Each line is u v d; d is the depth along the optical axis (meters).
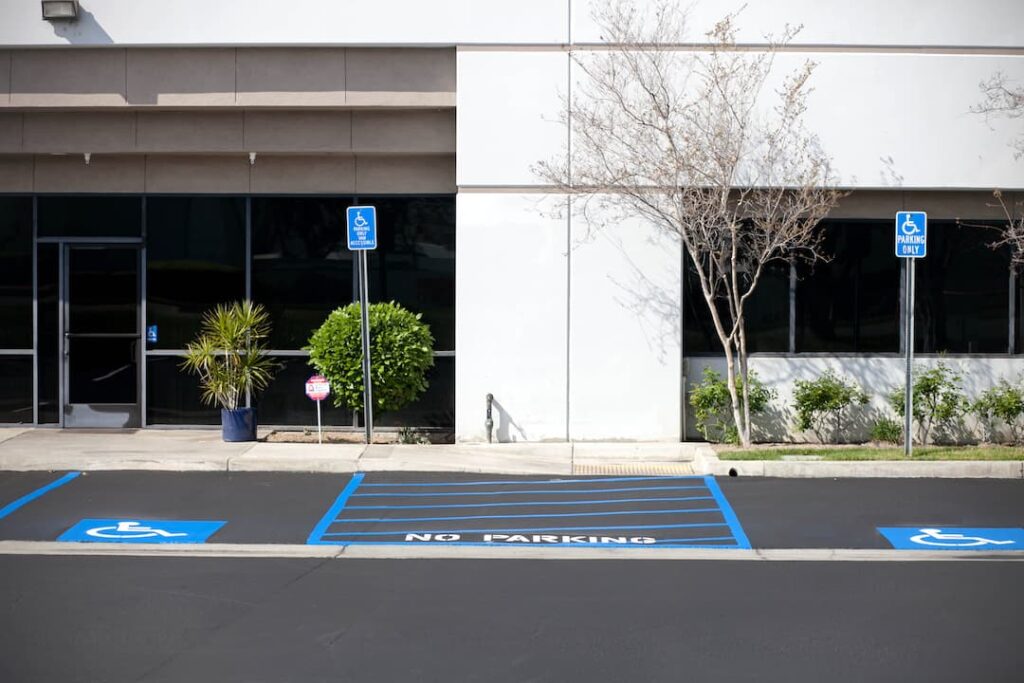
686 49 14.61
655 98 14.06
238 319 14.93
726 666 6.61
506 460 13.65
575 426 14.93
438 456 13.77
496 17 14.80
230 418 14.70
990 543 9.96
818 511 11.20
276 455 13.59
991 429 15.24
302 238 16.05
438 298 16.03
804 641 7.11
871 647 6.97
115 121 15.68
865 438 15.28
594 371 14.89
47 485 12.35
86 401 16.20
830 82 14.75
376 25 14.91
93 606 7.92
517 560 9.45
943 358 15.41
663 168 13.92
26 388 16.20
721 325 14.72
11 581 8.65
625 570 9.10
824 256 15.42
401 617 7.66
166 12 14.93
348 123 15.62
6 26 14.91
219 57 15.19
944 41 14.77
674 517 11.02
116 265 16.16
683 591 8.41
